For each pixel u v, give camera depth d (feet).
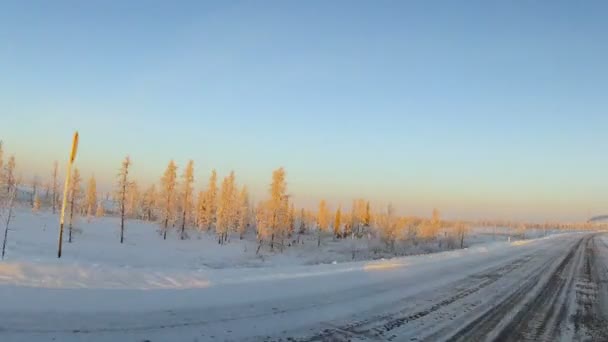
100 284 27.35
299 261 195.52
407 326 25.23
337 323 24.75
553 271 61.67
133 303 23.98
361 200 350.64
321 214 321.52
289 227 268.82
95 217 249.55
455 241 282.36
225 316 23.68
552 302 36.65
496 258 80.38
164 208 216.33
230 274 37.45
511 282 47.91
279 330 22.29
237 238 242.78
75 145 60.85
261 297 29.40
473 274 53.47
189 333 20.20
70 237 170.60
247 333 21.21
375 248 246.27
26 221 195.83
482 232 467.11
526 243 148.36
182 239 215.31
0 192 152.35
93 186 277.03
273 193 211.00
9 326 18.15
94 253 157.38
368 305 30.19
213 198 253.24
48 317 19.85
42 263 29.68
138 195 299.58
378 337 22.57
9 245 146.30
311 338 21.45
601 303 37.70
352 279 41.16
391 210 253.03
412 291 37.50
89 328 19.20
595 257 93.04
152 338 18.95
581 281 52.13
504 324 27.40
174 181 219.00
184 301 25.81
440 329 25.05
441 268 57.47
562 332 26.48
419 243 266.36
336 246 257.75
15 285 24.13
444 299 34.81
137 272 32.17
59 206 250.16
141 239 202.49
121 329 19.62
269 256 202.08
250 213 292.40
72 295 23.89
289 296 30.66
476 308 31.86
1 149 149.69
